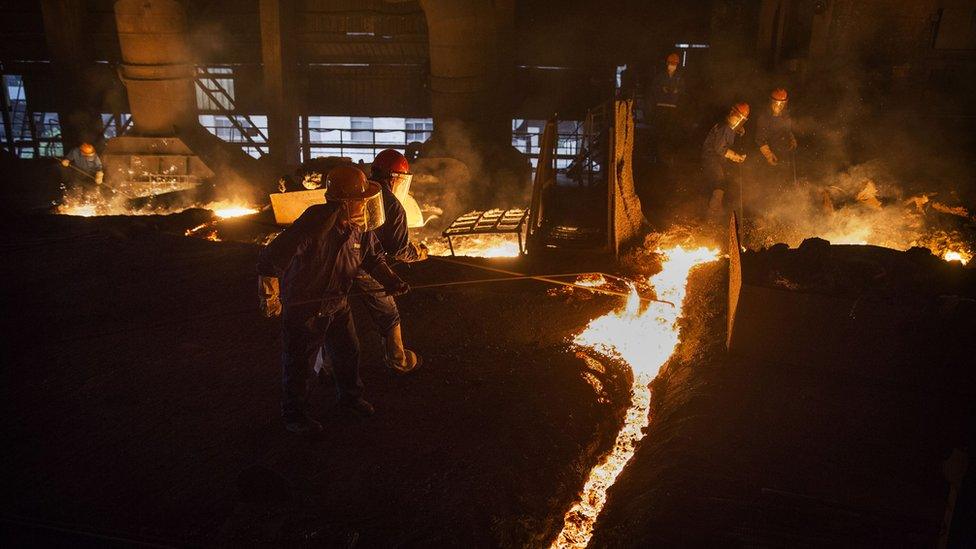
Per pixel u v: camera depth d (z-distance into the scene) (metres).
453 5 15.48
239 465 4.12
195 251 8.45
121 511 3.71
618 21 19.39
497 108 17.03
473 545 3.55
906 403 4.76
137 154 17.14
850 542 3.41
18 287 7.11
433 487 3.93
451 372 5.34
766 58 14.62
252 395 4.93
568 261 8.10
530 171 17.47
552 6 19.47
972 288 5.36
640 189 11.52
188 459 4.17
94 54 20.56
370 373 5.30
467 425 4.57
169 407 4.76
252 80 21.28
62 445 4.29
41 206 14.41
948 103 13.69
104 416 4.63
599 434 4.82
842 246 6.14
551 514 3.97
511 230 8.41
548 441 4.45
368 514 3.72
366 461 4.17
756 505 3.65
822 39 13.52
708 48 17.86
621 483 4.21
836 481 3.86
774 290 5.19
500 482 3.99
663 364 5.91
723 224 9.33
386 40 20.08
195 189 16.22
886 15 13.66
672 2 19.03
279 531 3.56
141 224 9.66
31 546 3.44
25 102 22.91
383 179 4.77
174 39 16.70
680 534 3.46
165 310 6.52
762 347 5.35
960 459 2.67
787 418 4.53
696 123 13.87
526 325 6.30
